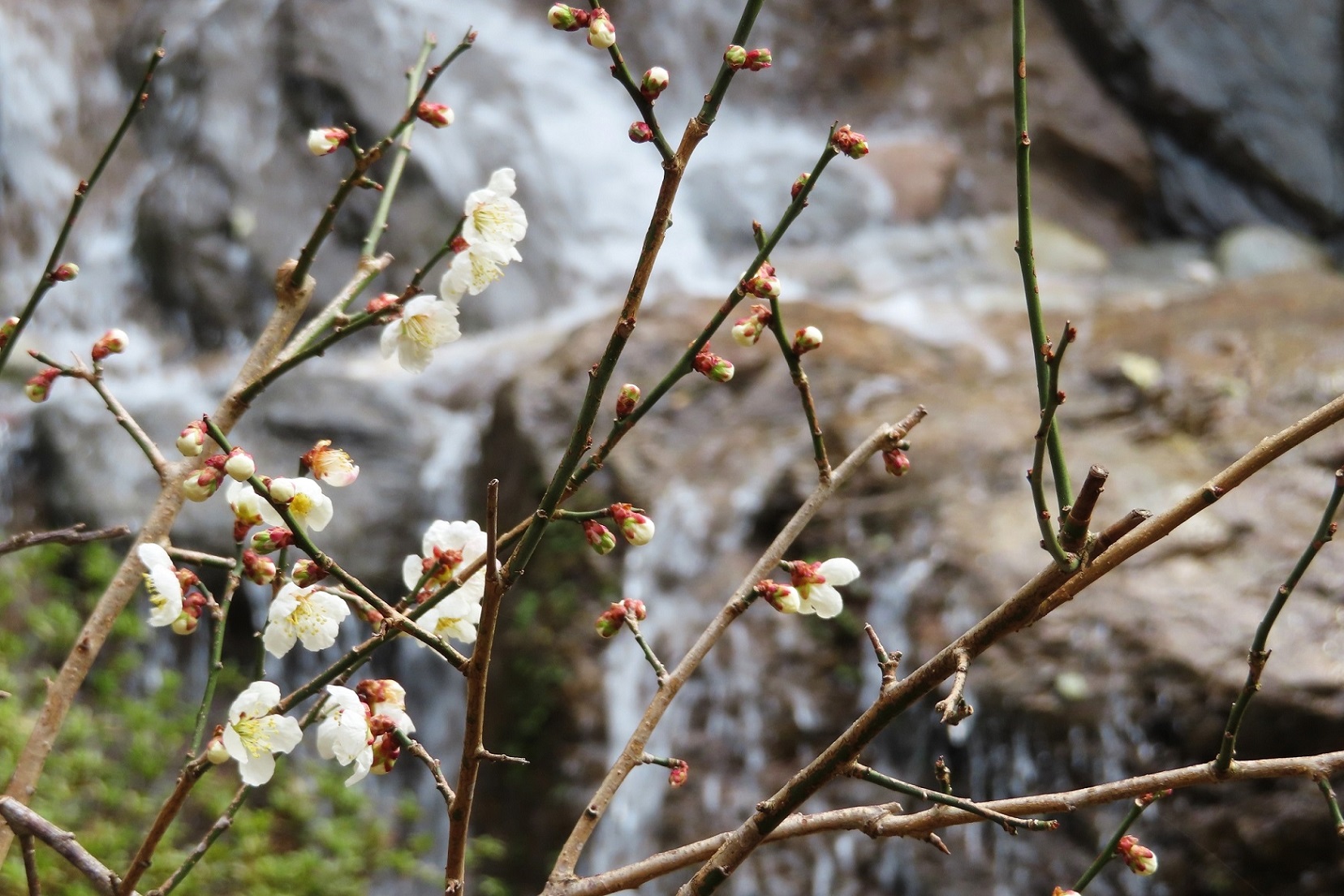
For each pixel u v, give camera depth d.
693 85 11.52
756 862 4.57
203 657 6.25
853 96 11.88
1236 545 4.70
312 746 5.95
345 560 6.55
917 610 4.76
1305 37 12.21
